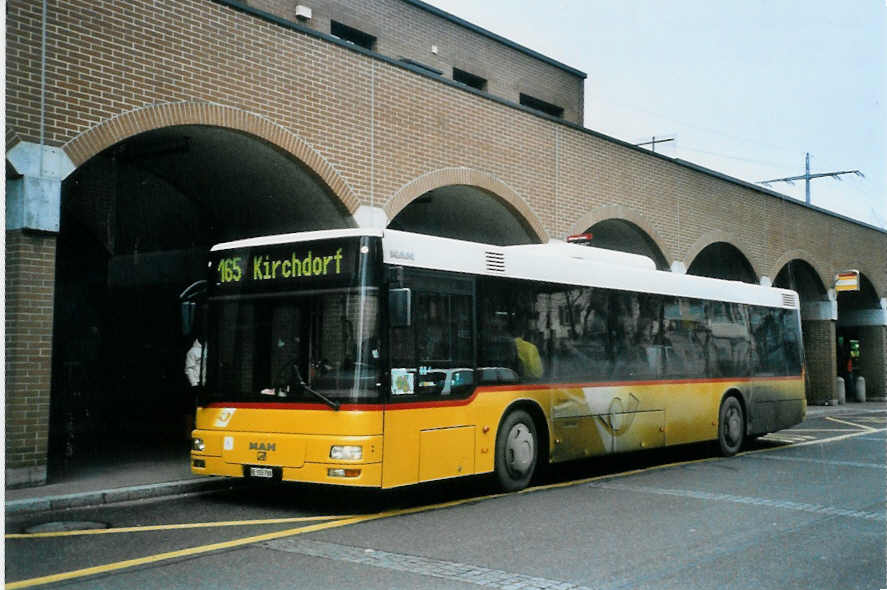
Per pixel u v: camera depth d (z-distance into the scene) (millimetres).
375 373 8578
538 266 11070
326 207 13594
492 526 8156
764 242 24984
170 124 11141
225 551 7020
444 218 18016
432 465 9125
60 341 15500
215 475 9703
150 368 16266
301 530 7930
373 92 13859
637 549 7184
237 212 14812
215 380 9336
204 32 11562
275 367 8969
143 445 14227
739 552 7129
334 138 13188
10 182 9656
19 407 9523
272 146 12406
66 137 10047
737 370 15109
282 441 8695
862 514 8938
